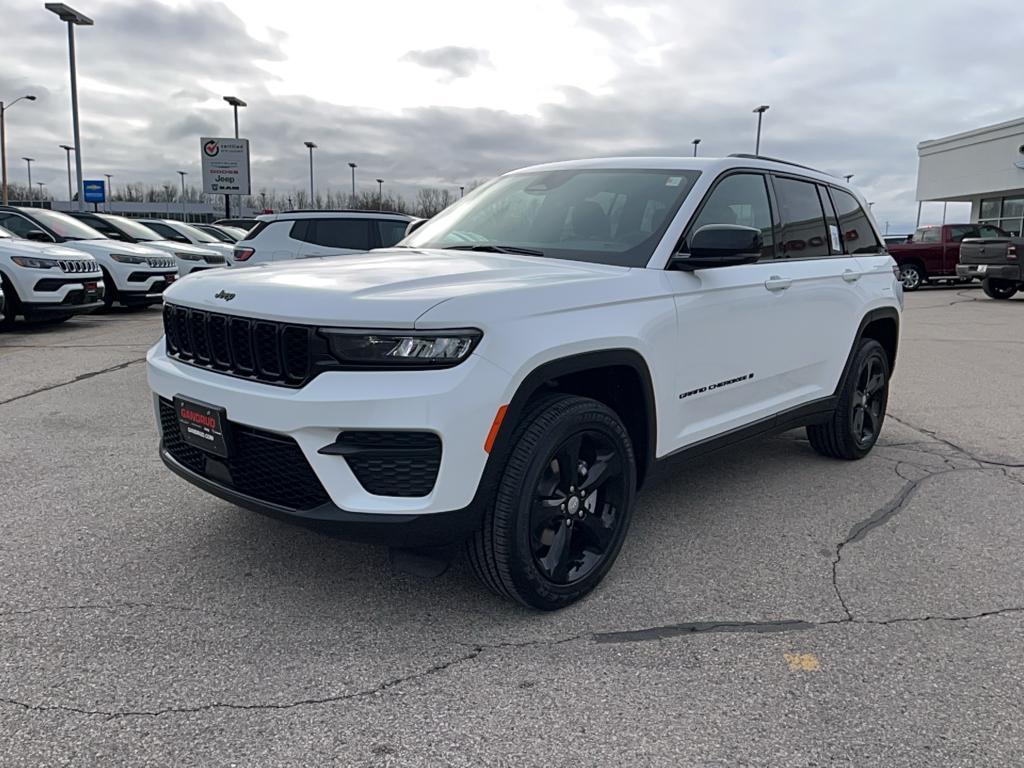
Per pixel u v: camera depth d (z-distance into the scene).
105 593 3.13
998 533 3.97
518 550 2.82
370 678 2.60
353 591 3.19
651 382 3.28
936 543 3.83
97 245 12.85
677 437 3.54
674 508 4.27
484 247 3.72
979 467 5.09
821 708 2.48
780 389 4.27
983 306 17.33
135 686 2.52
